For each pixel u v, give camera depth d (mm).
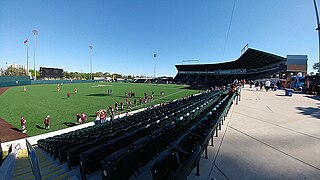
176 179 2057
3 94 36938
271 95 19344
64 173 4617
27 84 70625
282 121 7828
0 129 13633
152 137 4270
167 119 7793
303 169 3494
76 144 5820
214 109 7648
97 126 12398
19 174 5625
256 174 3305
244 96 18484
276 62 53094
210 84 81500
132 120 10984
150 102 29812
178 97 36625
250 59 59594
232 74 83688
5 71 102750
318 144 4922
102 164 3062
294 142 5094
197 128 4527
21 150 9398
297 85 27250
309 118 8414
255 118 8461
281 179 3143
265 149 4551
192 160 2357
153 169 2420
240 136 5680
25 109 21422
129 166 3156
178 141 3279
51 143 7898
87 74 155125
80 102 27672
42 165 6039
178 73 117312
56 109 21844
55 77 91750
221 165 3650
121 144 4711
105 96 36094
